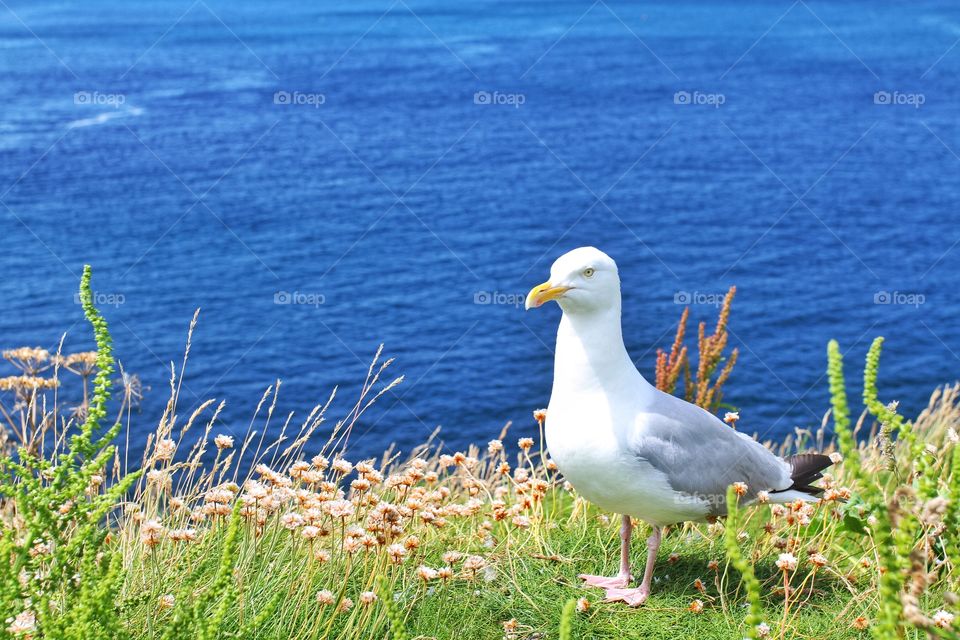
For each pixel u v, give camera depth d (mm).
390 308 22594
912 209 32250
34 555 4555
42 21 92062
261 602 5133
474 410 16672
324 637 4973
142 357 19156
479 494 7062
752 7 102000
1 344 19797
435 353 19516
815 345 19469
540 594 5684
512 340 20281
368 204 33469
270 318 21766
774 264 26172
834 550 6191
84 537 3975
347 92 58781
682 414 5531
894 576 3145
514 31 88438
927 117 48781
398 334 20781
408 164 40312
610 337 5461
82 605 3785
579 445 5473
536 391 17469
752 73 64250
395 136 46375
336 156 41938
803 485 5848
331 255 27250
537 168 39438
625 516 5832
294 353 19500
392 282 24750
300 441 6488
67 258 26828
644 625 5430
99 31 86438
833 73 63406
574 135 46312
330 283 24641
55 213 31891
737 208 32719
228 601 3852
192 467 6117
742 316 21344
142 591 5086
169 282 24625
